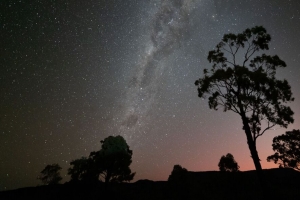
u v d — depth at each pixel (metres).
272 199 12.58
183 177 23.20
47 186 25.25
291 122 13.43
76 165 22.03
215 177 27.36
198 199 21.69
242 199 20.28
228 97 15.28
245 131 14.41
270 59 14.67
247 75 14.25
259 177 13.21
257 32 15.77
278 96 13.70
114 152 20.88
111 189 22.62
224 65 16.34
